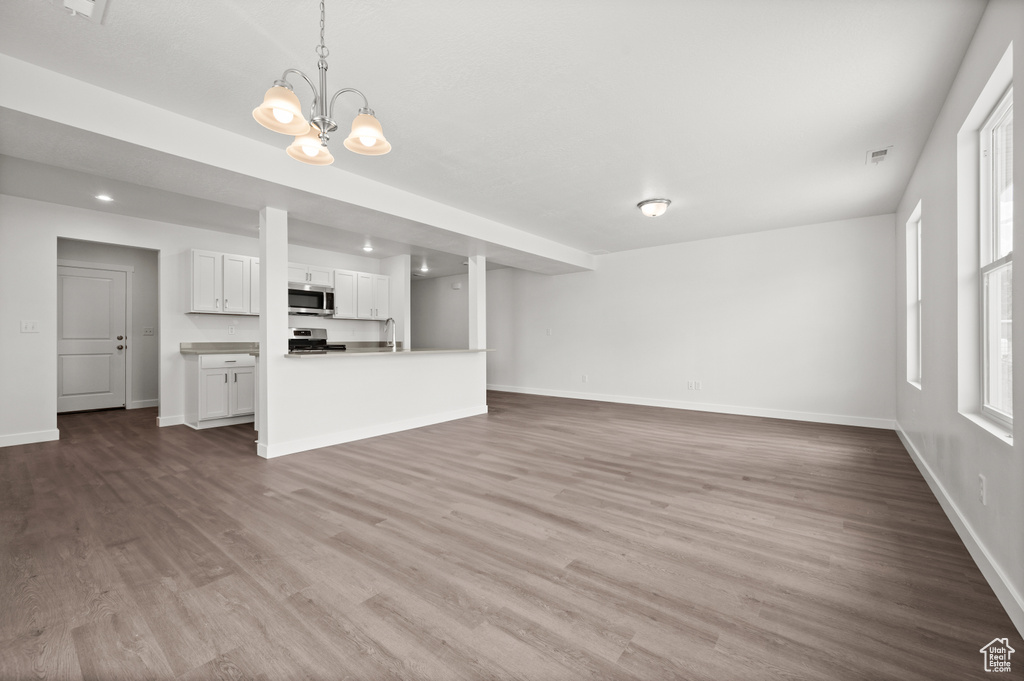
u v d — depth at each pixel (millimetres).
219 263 5457
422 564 2010
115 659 1401
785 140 3141
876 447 4180
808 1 1850
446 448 4145
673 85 2480
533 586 1833
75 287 5820
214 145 2951
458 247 5594
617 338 7133
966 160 2311
